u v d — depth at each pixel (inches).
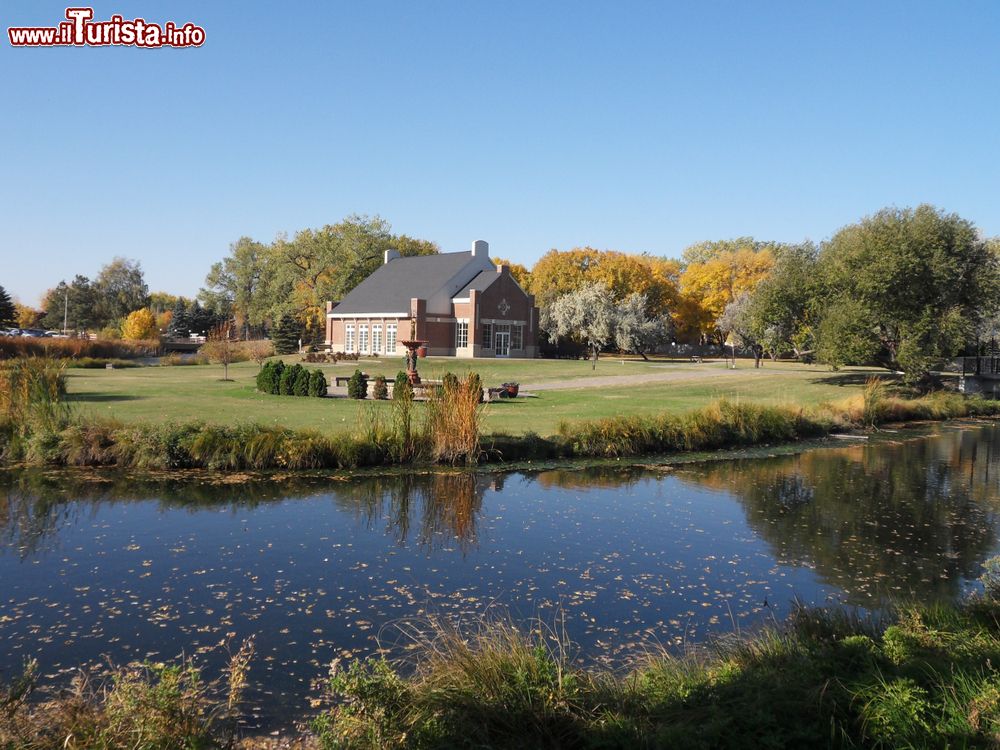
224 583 320.8
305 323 2856.8
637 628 279.1
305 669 236.8
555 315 2438.5
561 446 674.8
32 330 3464.6
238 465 575.2
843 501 520.7
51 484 509.7
